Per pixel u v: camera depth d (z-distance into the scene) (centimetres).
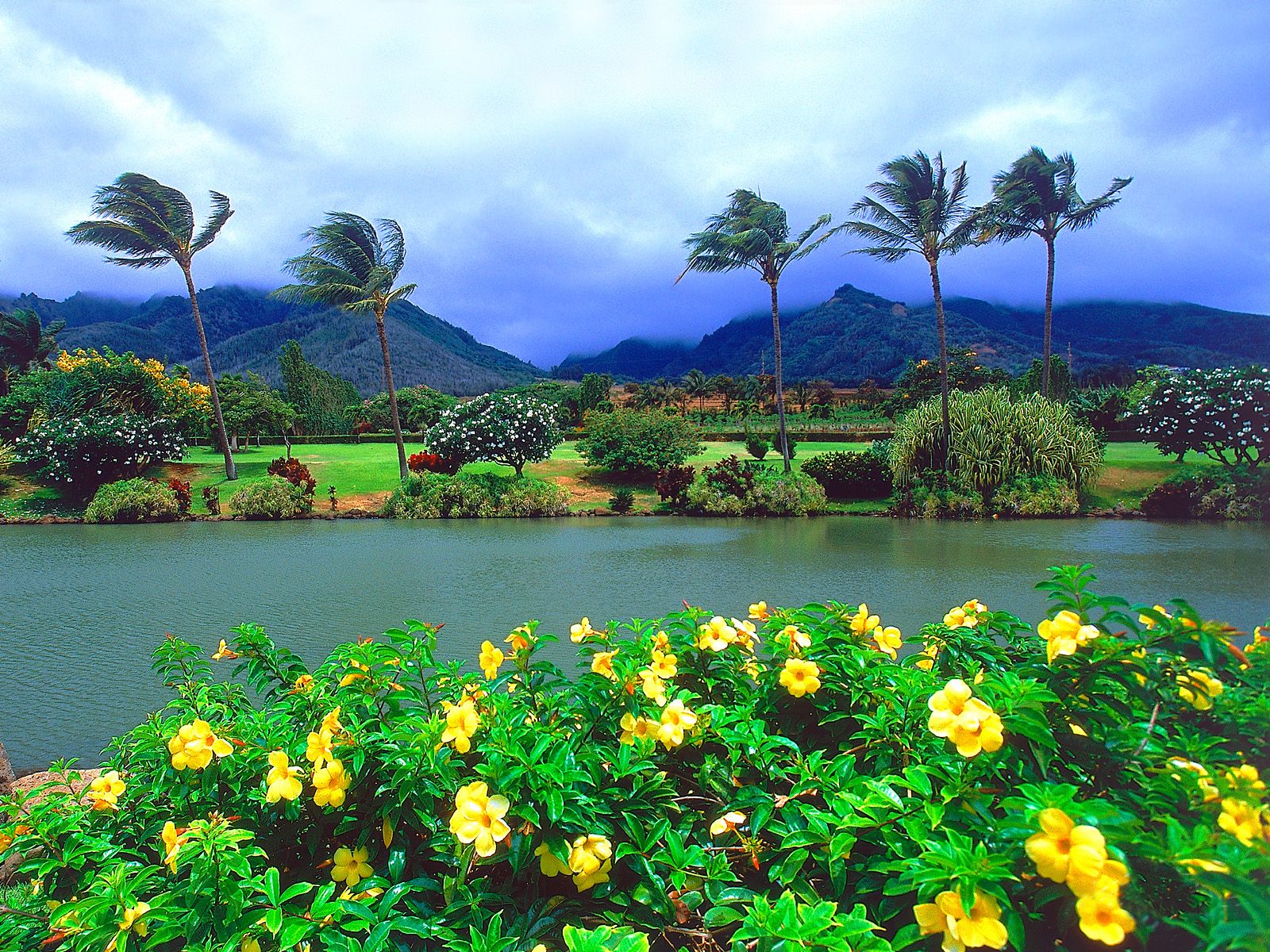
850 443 3688
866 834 152
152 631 762
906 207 2047
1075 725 163
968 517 1802
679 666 228
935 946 127
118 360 2670
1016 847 123
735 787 190
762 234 2256
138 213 2375
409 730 190
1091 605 177
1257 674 190
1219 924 97
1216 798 138
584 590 960
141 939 155
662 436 2453
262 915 148
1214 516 1697
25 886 243
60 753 450
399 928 155
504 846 171
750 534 1570
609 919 165
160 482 2148
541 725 199
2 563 1240
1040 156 2323
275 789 172
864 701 193
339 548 1402
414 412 5347
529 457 2406
